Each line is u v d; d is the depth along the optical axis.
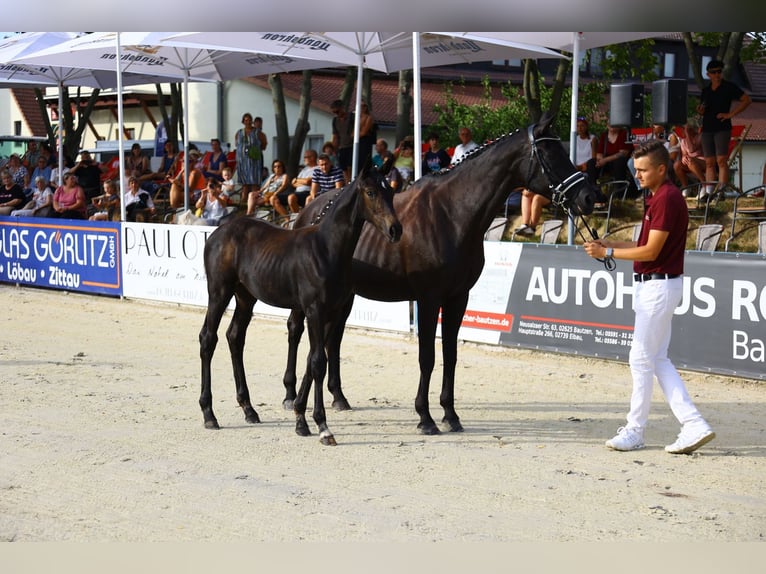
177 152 21.16
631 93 10.30
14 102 38.16
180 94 25.22
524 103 23.64
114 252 14.56
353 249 6.29
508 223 13.55
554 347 9.69
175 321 12.29
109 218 17.61
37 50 17.45
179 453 6.07
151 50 15.87
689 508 4.97
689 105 19.92
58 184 20.19
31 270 16.17
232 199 17.62
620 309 9.09
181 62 16.36
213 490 5.27
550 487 5.35
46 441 6.33
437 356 9.86
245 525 4.68
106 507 4.96
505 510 4.93
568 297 9.53
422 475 5.59
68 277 15.43
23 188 21.62
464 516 4.82
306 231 6.48
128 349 10.18
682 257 5.99
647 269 6.02
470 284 6.82
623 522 4.74
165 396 7.82
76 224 15.17
